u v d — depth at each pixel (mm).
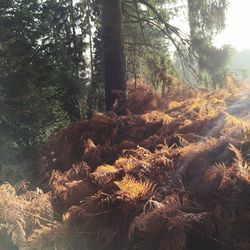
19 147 6934
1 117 6363
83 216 3312
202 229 2951
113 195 3398
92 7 13711
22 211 3414
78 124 6172
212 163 3590
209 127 4766
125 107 7941
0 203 3348
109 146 5434
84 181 4008
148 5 11219
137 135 5664
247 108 5105
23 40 7223
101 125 6098
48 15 7734
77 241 3197
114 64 8688
